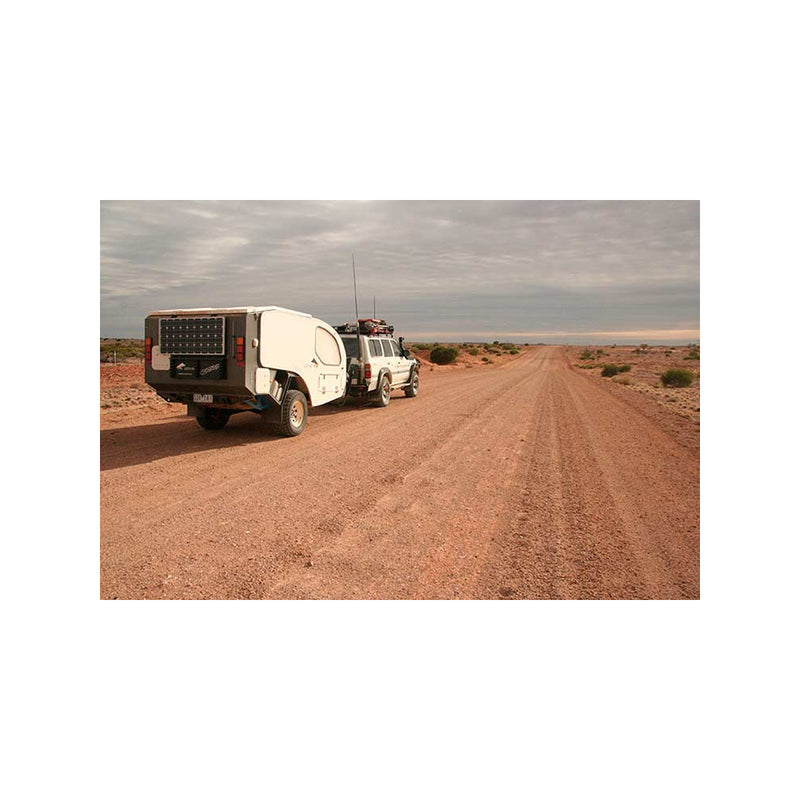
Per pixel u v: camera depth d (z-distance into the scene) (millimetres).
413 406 16469
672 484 7961
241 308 9891
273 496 7176
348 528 6121
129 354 42062
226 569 5152
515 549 5672
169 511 6559
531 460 9305
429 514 6590
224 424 12141
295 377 11336
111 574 5047
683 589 5008
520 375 35281
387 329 17625
